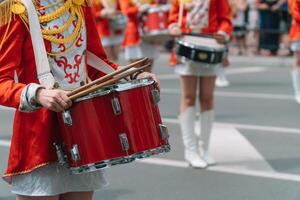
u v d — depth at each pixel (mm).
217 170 9836
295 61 15602
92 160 4605
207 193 8766
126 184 9164
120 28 18562
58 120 4688
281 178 9406
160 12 15289
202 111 10102
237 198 8547
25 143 4730
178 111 14477
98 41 5145
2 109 14828
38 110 4703
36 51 4668
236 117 13750
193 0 9727
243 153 10805
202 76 9852
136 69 4707
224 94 17000
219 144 11391
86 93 4559
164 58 26188
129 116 4656
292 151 10922
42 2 4746
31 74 4734
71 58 4852
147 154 4715
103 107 4594
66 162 4715
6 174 4777
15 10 4609
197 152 10109
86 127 4582
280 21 24656
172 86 18516
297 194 8711
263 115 13977
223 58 9609
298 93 15766
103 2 18094
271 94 16938
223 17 9727
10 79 4605
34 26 4672
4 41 4621
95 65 5160
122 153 4637
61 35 4793
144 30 15859
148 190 8891
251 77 20625
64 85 4809
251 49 25516
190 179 9398
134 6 15883
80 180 4855
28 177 4754
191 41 9570
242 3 24828
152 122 4770
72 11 4867
